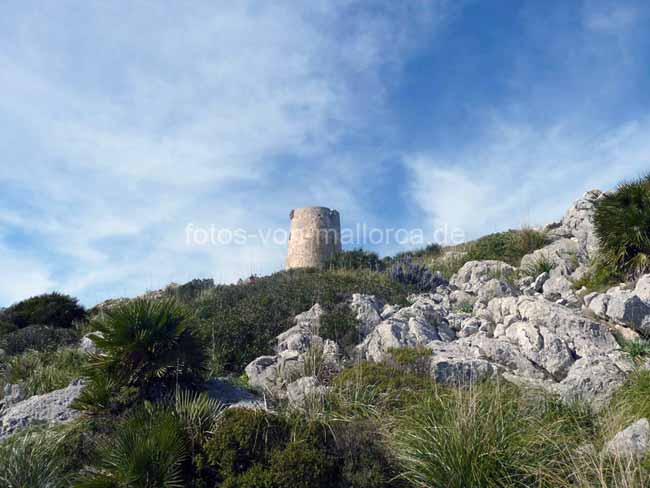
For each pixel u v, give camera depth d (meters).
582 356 9.59
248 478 5.88
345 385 8.02
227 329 13.12
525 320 11.02
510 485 5.30
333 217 28.20
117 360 8.54
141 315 8.79
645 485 4.91
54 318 20.81
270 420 6.50
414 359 9.14
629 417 6.42
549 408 6.96
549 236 21.14
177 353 8.69
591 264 15.40
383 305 15.06
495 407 6.25
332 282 16.45
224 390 9.20
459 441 5.63
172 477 6.09
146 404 7.46
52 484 6.39
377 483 5.79
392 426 6.69
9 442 7.33
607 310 11.11
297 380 9.11
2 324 19.42
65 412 8.60
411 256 25.95
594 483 5.14
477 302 14.13
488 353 9.79
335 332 12.59
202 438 6.53
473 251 22.05
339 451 6.17
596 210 15.20
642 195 14.31
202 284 23.45
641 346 9.48
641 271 13.20
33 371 12.78
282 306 14.44
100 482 6.03
